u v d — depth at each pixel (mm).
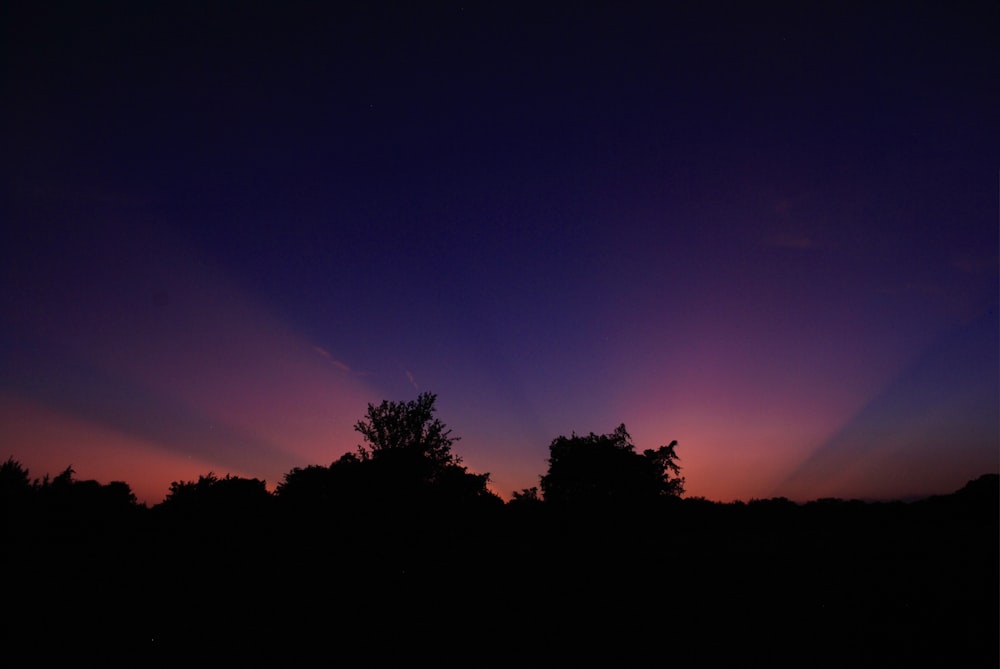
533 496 46594
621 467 39625
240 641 8922
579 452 41156
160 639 8805
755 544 21594
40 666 7406
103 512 18062
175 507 19703
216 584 12867
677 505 38625
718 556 18328
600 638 9438
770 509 34781
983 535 17844
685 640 9242
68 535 16000
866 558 16016
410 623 10344
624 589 13438
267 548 17297
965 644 8312
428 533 19750
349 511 19641
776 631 9570
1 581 11180
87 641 8453
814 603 11336
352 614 10875
